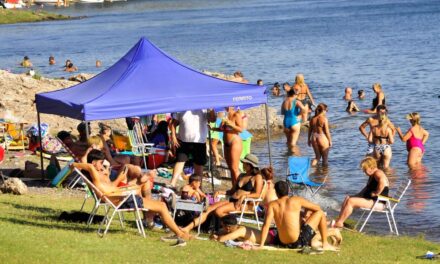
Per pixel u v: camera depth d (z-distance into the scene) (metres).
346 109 95.69
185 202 37.28
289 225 34.25
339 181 58.41
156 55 47.94
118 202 34.88
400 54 167.12
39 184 50.00
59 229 34.72
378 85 91.31
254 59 172.75
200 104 45.75
